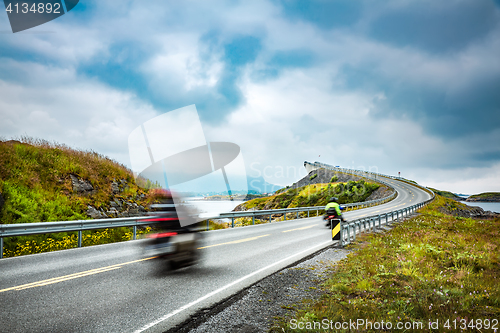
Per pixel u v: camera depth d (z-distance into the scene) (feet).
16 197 38.34
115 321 13.39
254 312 14.97
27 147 51.55
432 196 212.02
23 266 23.43
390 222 63.87
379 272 22.35
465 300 16.20
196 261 24.48
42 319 13.38
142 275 21.13
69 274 21.07
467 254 28.45
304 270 23.52
